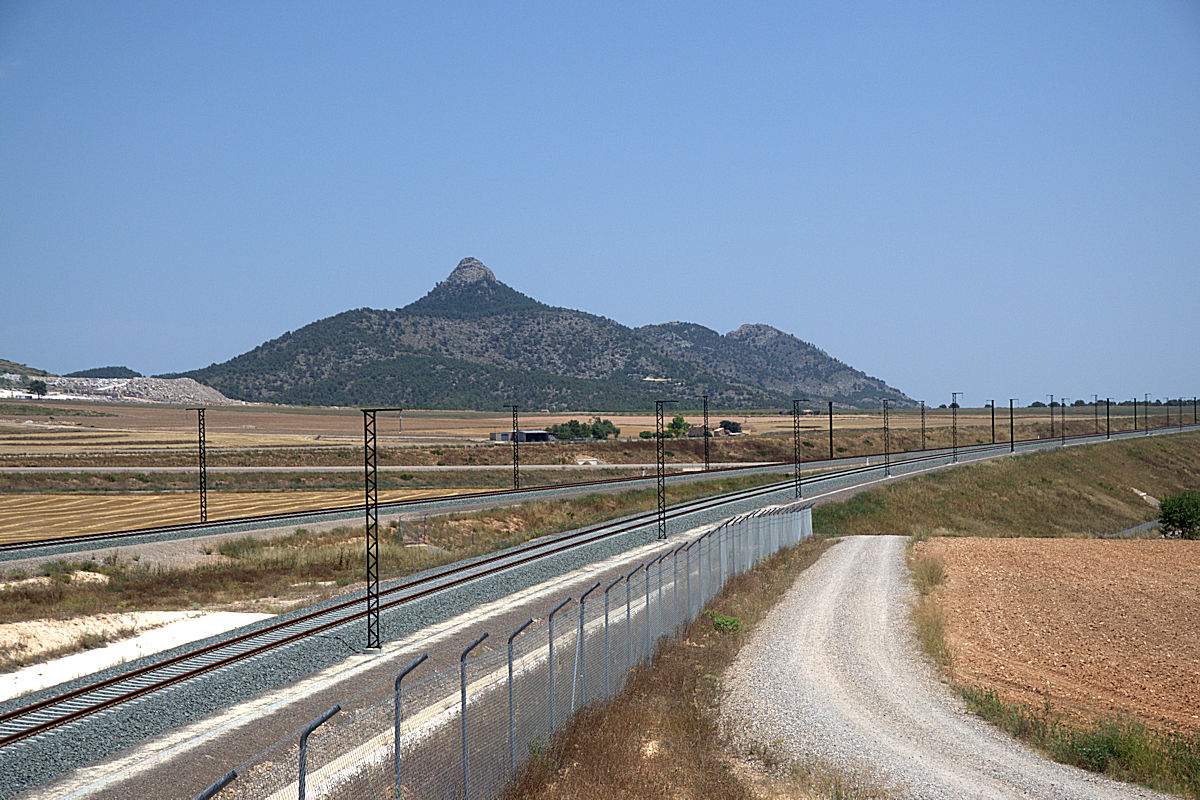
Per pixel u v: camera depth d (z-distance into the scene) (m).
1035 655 32.12
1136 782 19.42
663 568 31.19
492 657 24.58
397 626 32.09
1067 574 48.50
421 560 56.03
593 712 19.98
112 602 43.19
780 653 30.88
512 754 15.98
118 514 74.94
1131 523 100.69
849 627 35.53
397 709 13.80
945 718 24.27
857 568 50.56
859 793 18.19
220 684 24.06
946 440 183.75
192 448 132.75
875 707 25.12
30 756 18.58
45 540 55.38
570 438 186.25
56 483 93.19
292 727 20.72
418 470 113.50
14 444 133.62
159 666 26.31
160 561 53.22
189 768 18.22
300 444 151.12
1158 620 37.94
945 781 19.36
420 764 15.90
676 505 75.81
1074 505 102.00
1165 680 28.95
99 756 19.36
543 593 38.72
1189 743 21.73
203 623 37.53
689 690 24.39
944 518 85.94
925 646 32.62
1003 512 92.50
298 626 32.09
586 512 81.12
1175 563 52.03
